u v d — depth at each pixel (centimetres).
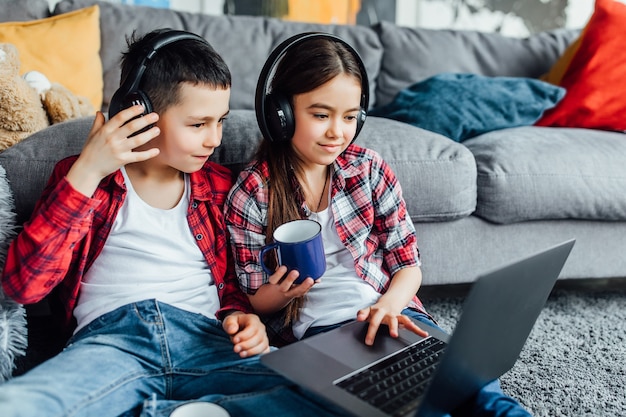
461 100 188
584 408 118
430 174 148
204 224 111
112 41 191
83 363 89
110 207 104
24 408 77
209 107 99
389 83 221
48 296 121
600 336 150
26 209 123
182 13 204
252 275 110
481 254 162
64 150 124
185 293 106
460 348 75
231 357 99
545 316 161
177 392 98
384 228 121
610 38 200
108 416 88
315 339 95
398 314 106
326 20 255
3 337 102
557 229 166
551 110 198
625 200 161
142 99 95
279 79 108
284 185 112
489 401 90
